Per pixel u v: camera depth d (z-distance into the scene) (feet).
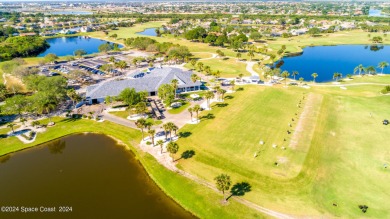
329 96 429.38
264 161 259.60
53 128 342.44
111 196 225.15
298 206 205.46
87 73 589.32
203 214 204.13
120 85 435.94
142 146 294.66
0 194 230.07
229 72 583.17
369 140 295.07
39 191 233.14
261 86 484.33
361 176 237.86
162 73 487.61
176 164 260.21
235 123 337.72
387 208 201.57
